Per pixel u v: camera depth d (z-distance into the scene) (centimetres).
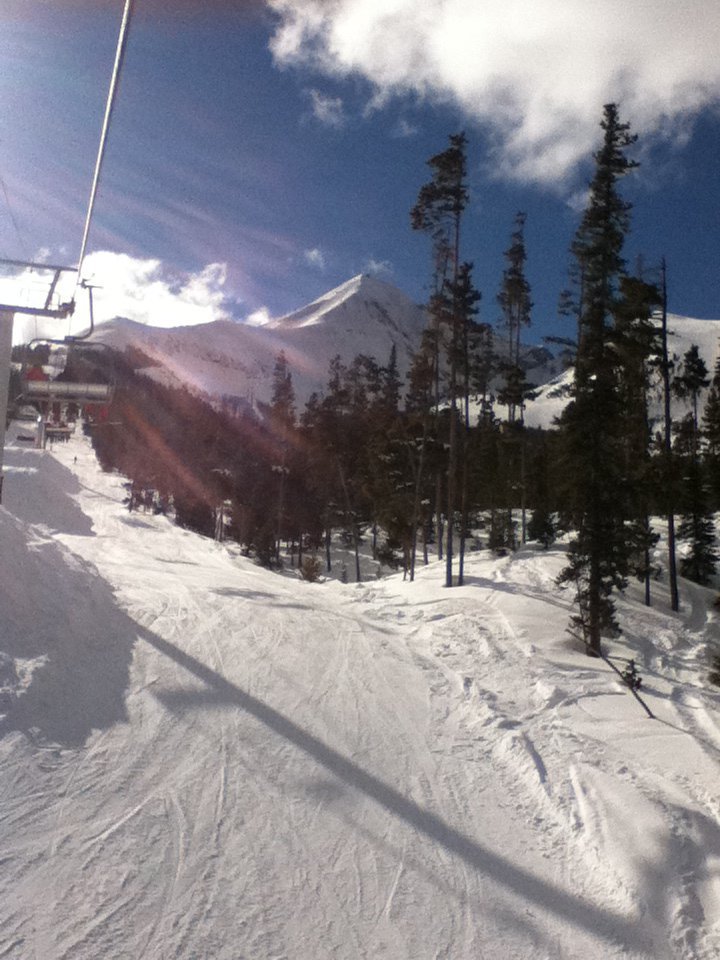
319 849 625
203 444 8644
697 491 3753
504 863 653
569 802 791
